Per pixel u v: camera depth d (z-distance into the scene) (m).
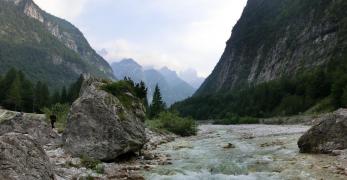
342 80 91.88
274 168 21.11
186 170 21.14
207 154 27.59
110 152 23.72
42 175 13.53
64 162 21.12
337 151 24.14
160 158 25.78
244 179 18.77
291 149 28.27
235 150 29.44
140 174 19.89
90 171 19.81
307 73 145.00
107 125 24.17
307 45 195.25
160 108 99.81
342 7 182.38
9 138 13.27
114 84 27.25
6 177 12.04
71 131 24.91
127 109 26.03
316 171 19.58
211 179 18.92
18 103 120.88
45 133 30.25
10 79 134.12
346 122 25.08
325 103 99.25
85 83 30.12
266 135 43.91
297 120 88.25
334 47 165.25
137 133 25.69
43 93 133.50
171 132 52.16
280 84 141.12
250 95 155.12
